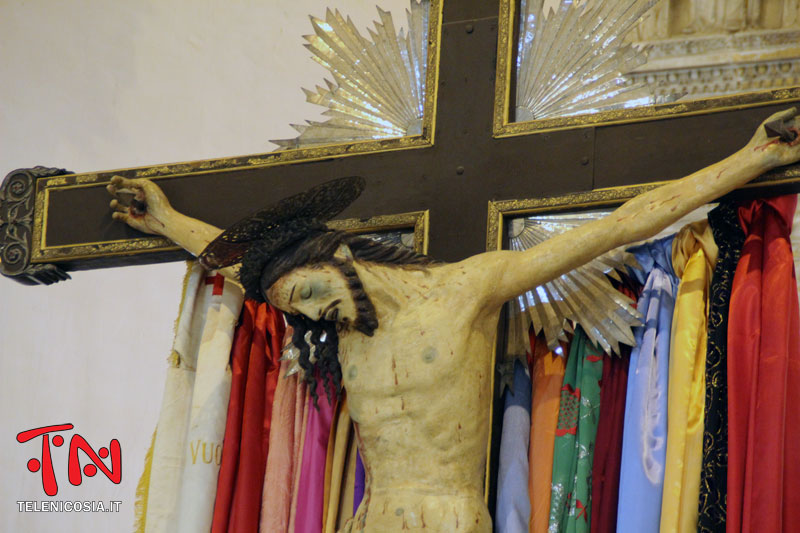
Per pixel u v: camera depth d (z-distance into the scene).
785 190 3.98
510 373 4.16
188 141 6.44
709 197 3.86
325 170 4.50
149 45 6.66
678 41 6.02
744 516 3.72
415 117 4.60
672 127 4.13
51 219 4.77
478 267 3.93
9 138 6.55
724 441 3.86
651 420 3.99
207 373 4.48
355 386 3.88
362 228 4.34
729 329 3.92
